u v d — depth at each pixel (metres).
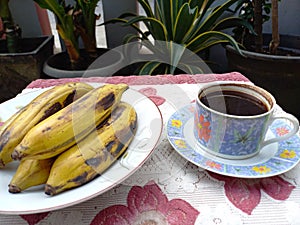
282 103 1.14
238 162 0.40
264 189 0.36
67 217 0.33
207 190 0.36
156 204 0.34
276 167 0.38
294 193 0.35
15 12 1.42
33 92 0.55
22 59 1.16
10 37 1.21
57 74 1.06
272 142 0.42
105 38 1.49
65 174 0.31
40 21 1.45
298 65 1.01
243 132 0.38
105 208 0.34
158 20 1.09
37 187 0.33
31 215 0.33
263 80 1.11
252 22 1.21
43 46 1.26
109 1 1.39
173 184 0.37
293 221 0.32
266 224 0.32
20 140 0.34
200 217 0.33
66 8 1.16
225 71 1.29
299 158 0.39
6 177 0.34
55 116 0.34
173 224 0.32
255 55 1.05
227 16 1.36
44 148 0.32
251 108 0.40
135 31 1.48
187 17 1.03
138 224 0.32
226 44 1.19
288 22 1.34
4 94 1.24
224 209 0.34
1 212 0.29
